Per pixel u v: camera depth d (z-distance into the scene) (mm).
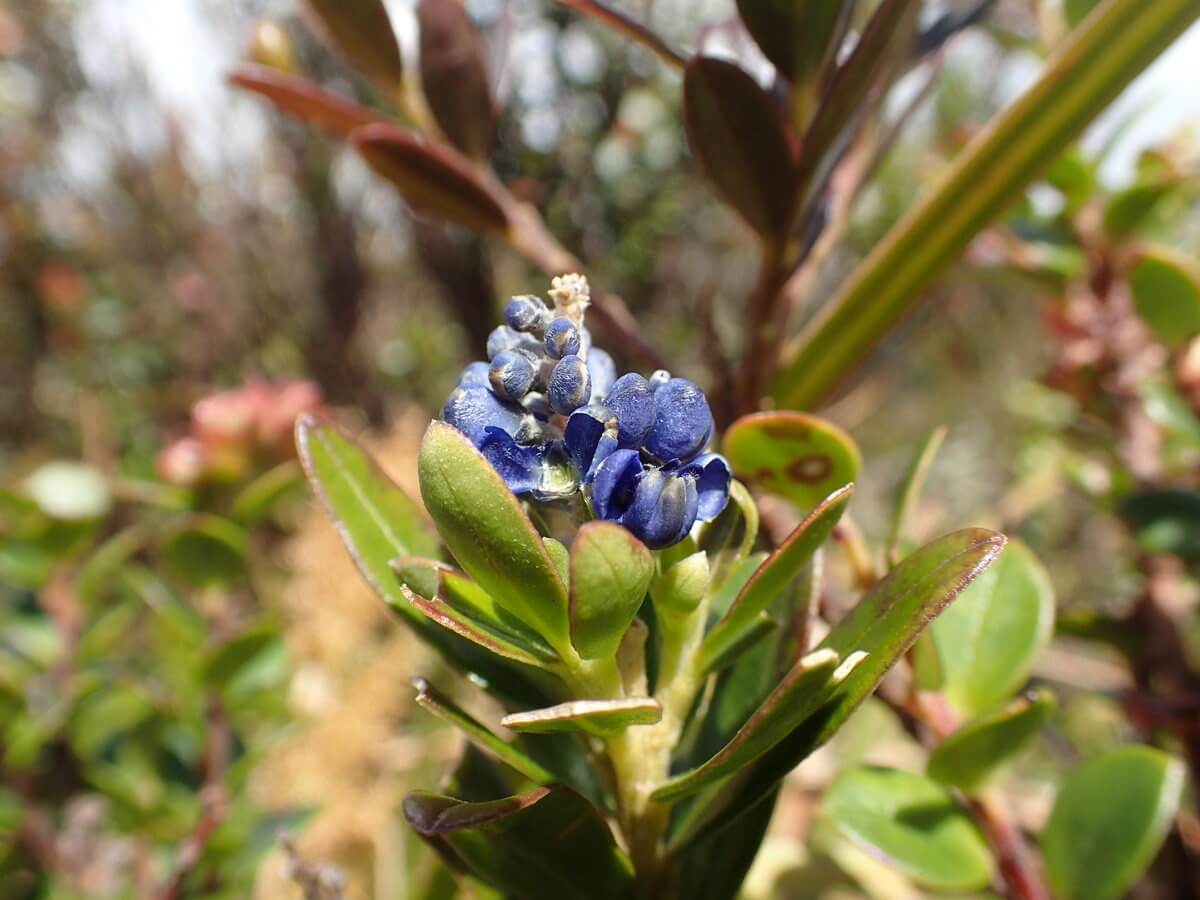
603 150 323
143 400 461
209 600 174
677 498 65
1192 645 172
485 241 321
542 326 75
